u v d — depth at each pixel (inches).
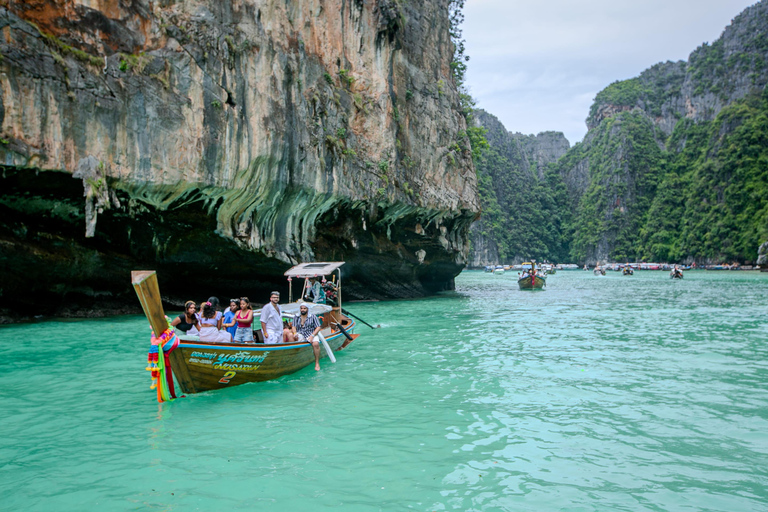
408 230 1119.0
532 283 1606.8
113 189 585.9
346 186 892.0
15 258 574.2
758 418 292.0
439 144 1218.0
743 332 633.6
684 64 7741.1
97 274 666.2
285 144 738.2
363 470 221.5
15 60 513.0
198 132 631.2
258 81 697.0
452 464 228.5
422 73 1170.6
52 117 537.0
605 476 217.5
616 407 312.5
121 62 579.5
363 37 972.6
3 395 327.9
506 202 7003.0
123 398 323.9
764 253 3754.9
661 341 561.0
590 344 540.4
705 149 5757.9
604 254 6338.6
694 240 5088.6
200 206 669.9
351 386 361.4
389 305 998.4
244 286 827.4
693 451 244.8
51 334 548.4
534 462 231.8
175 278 734.5
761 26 6156.5
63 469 219.9
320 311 472.7
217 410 303.3
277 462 228.8
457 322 732.7
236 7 677.3
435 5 1259.2
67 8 554.6
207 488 203.6
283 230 820.6
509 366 427.8
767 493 202.8
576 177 7795.3
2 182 531.5
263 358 353.7
